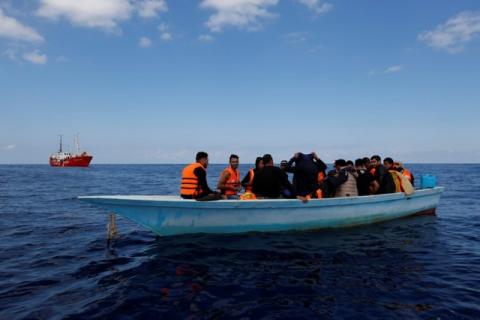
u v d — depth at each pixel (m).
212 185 22.98
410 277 4.55
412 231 7.54
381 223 8.30
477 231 7.69
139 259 5.22
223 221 6.33
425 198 9.45
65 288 4.07
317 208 6.97
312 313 3.45
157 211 6.02
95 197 5.95
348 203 7.32
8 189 19.31
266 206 6.42
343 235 6.95
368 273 4.70
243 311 3.48
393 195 8.28
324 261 5.22
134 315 3.37
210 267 4.86
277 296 3.87
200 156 6.51
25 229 7.60
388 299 3.81
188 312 3.45
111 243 6.23
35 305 3.60
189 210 6.09
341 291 4.04
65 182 27.27
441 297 3.88
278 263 5.07
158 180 32.09
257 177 6.78
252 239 6.33
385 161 8.97
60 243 6.27
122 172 56.62
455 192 18.45
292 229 6.86
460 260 5.38
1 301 3.70
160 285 4.16
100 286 4.13
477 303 3.72
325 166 7.65
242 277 4.46
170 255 5.40
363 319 3.33
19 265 4.97
